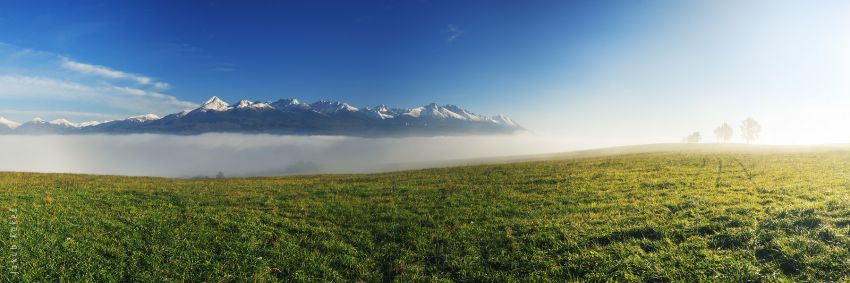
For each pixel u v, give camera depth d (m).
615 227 22.70
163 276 19.88
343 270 20.34
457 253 21.39
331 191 42.16
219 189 45.19
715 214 23.03
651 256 18.47
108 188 44.50
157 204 35.62
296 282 19.31
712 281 15.82
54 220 28.67
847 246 16.66
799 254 16.59
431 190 40.28
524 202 31.89
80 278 19.48
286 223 28.28
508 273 18.92
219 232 26.27
